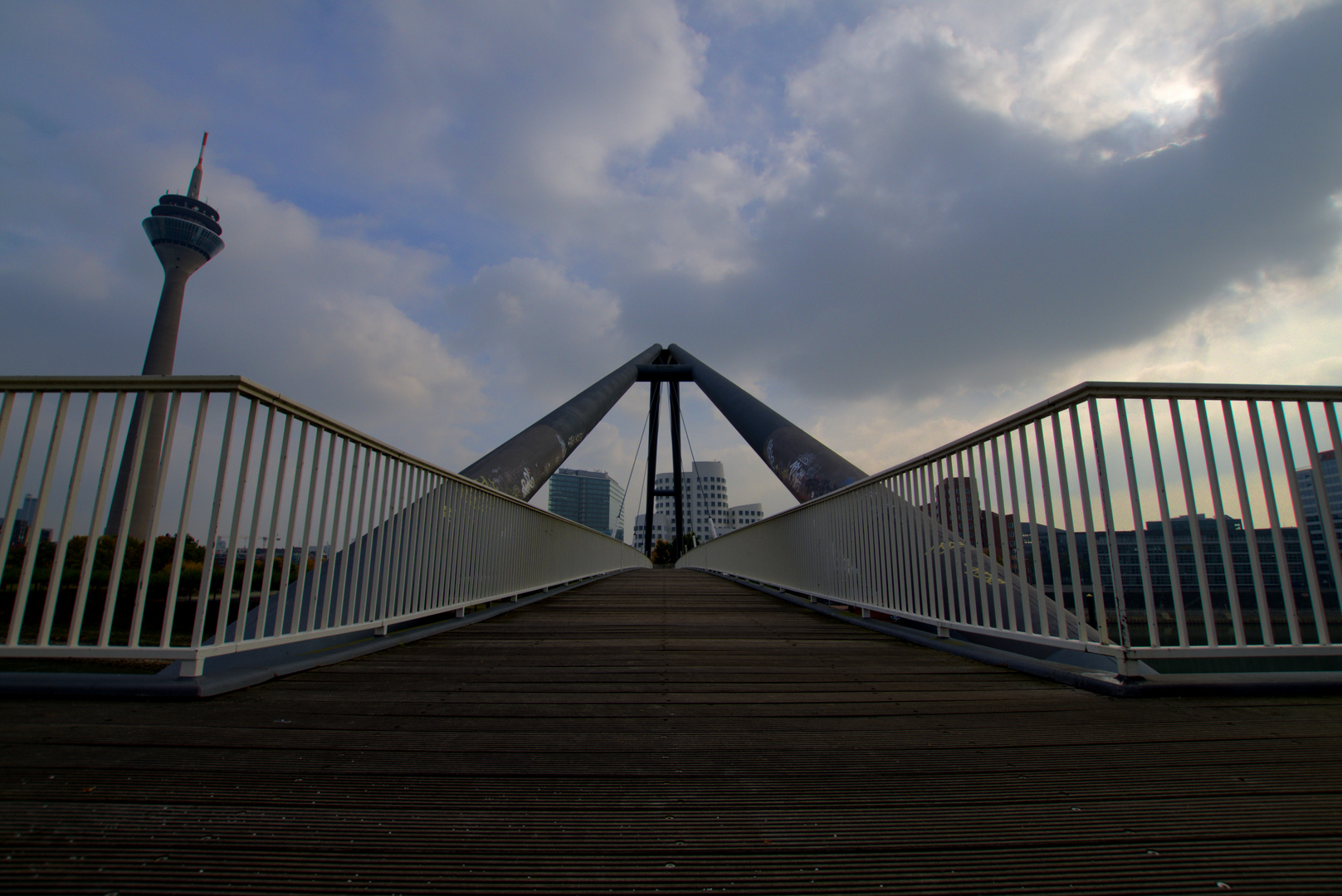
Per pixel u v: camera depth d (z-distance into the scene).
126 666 3.81
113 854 1.09
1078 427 2.47
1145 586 2.35
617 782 1.45
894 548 4.14
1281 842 1.17
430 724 1.92
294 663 2.65
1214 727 1.89
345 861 1.09
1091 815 1.28
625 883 1.04
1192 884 1.03
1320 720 1.95
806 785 1.44
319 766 1.53
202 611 2.20
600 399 18.50
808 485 11.19
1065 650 2.88
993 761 1.60
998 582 3.09
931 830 1.22
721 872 1.07
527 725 1.92
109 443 2.27
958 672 2.83
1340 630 2.34
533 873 1.06
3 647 2.10
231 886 1.01
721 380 20.78
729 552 12.60
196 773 1.46
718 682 2.60
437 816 1.26
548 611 5.76
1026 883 1.04
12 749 1.60
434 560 4.16
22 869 1.04
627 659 3.16
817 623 4.87
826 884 1.04
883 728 1.91
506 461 12.28
